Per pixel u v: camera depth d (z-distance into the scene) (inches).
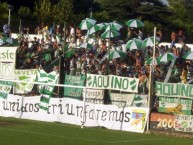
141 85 1688.0
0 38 2415.1
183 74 1798.7
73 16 3686.0
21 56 2055.9
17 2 4522.6
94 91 1724.9
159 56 1932.8
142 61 2063.2
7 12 3287.4
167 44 2433.6
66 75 1806.1
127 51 2212.1
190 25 5014.8
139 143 1368.1
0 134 1416.1
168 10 5093.5
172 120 1581.0
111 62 2011.6
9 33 2532.0
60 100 1738.4
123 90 1690.5
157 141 1424.7
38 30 2620.6
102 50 2113.7
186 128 1562.5
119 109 1647.4
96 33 2409.0
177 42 2539.4
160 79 1855.3
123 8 5032.0
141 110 1614.2
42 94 1785.2
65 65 1985.7
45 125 1641.2
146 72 1833.2
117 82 1699.1
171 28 4857.3
